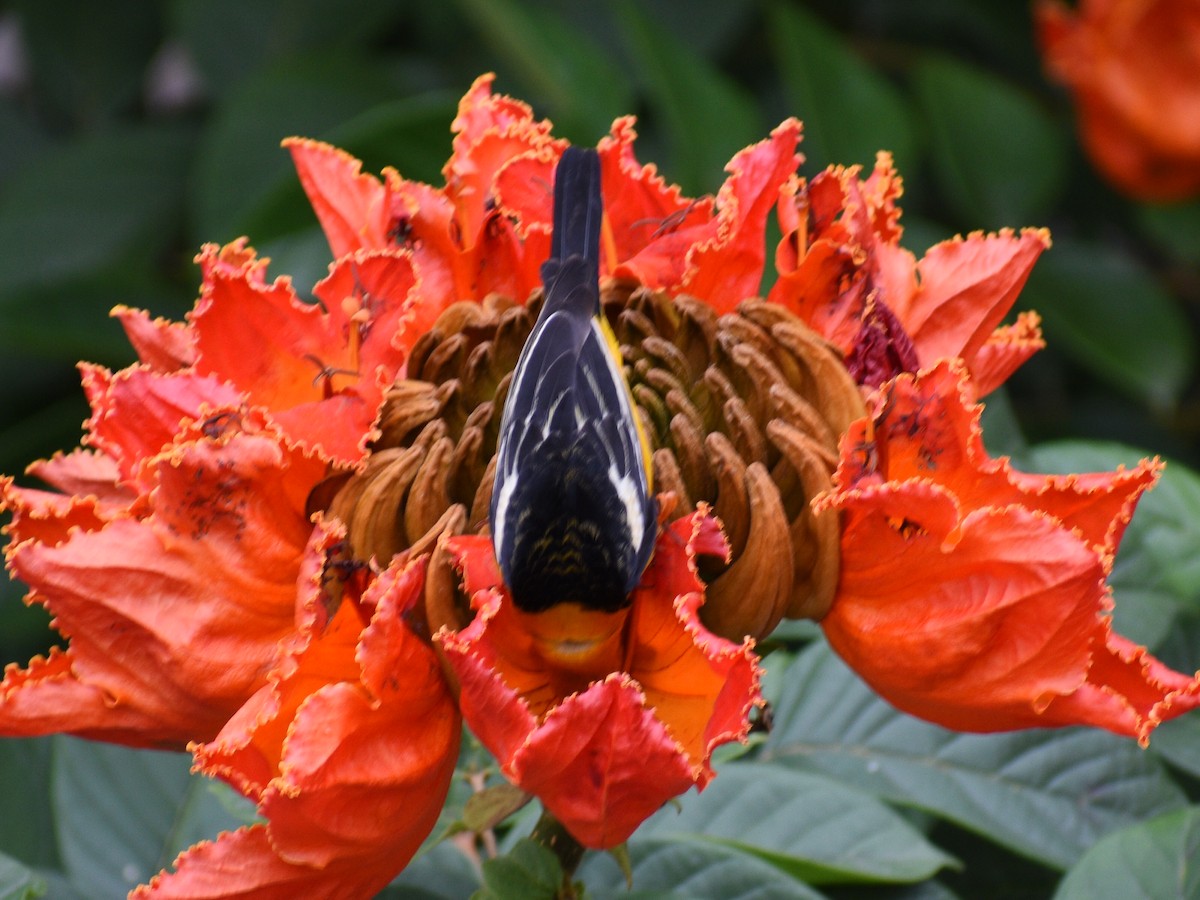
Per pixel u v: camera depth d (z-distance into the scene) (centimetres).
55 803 147
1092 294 199
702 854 140
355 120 197
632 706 125
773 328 134
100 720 129
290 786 125
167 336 135
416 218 138
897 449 132
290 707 129
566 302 133
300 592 128
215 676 129
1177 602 152
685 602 128
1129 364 194
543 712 133
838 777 147
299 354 134
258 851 127
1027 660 129
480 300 139
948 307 137
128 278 185
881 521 131
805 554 132
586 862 142
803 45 189
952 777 147
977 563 129
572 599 130
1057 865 144
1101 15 184
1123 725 128
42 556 128
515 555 129
